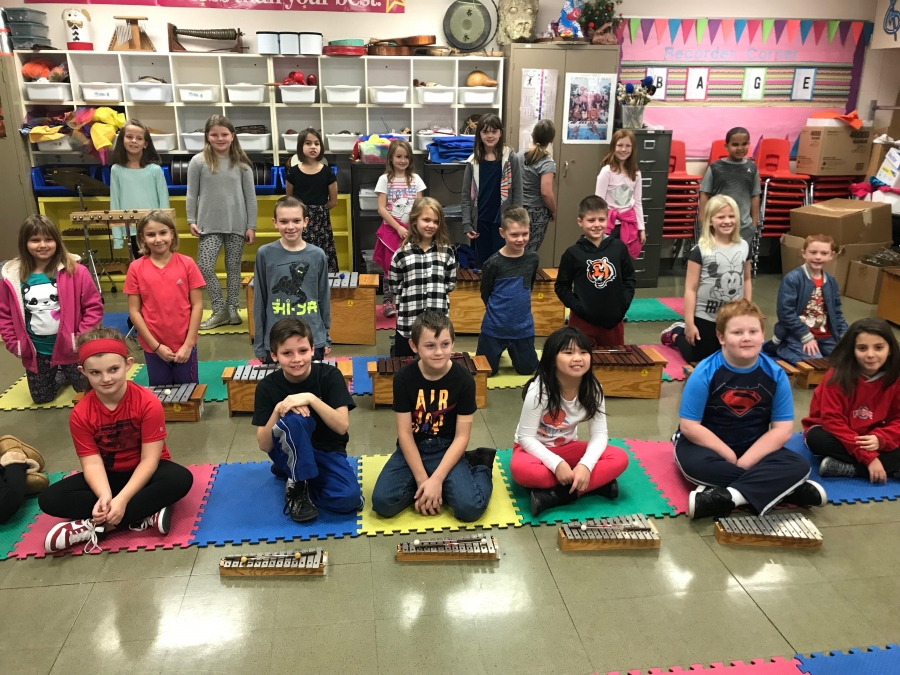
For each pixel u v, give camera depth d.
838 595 2.09
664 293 5.72
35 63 5.21
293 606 2.04
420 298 3.58
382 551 2.30
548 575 2.18
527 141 5.68
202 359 4.10
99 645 1.89
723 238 3.84
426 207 3.48
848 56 6.19
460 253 5.13
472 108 5.87
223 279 5.92
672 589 2.12
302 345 2.35
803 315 3.92
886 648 1.88
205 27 5.47
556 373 2.45
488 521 2.45
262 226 6.01
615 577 2.17
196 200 4.48
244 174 4.51
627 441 3.07
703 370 2.57
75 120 5.23
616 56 5.57
